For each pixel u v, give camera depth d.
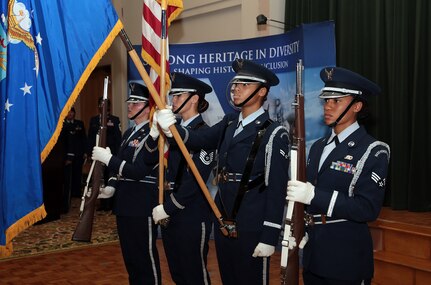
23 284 4.00
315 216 2.15
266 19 5.81
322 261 2.09
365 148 2.10
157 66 3.20
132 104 3.26
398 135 4.95
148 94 3.24
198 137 2.62
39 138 2.10
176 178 2.86
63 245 5.32
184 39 7.29
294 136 2.05
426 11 4.79
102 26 2.27
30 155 2.05
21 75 2.06
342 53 5.33
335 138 2.21
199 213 2.82
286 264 1.94
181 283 2.89
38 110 2.14
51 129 2.17
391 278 3.85
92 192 2.92
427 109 4.82
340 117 2.14
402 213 4.80
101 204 7.37
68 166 7.23
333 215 2.01
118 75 9.03
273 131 2.35
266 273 2.38
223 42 5.15
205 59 5.22
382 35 5.09
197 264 2.84
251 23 6.10
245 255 2.36
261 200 2.36
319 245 2.11
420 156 4.84
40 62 2.17
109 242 5.47
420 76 4.81
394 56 4.95
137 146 3.09
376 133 5.10
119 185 3.17
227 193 2.42
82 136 8.84
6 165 2.01
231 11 6.56
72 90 2.21
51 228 6.21
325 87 2.19
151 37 3.22
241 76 2.42
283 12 5.97
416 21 4.81
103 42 2.26
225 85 5.18
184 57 5.26
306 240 2.12
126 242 3.13
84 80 2.22
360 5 5.26
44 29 2.18
